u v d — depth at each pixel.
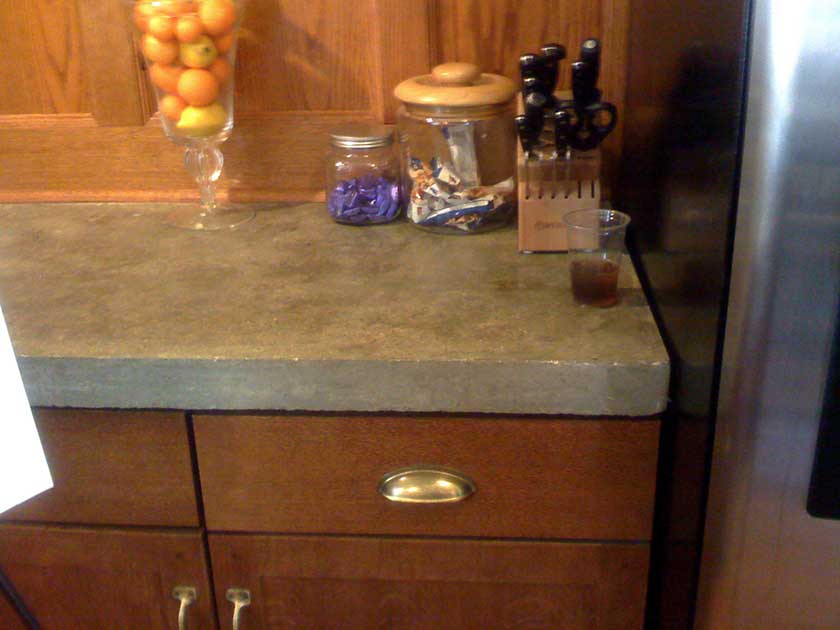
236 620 0.99
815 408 0.71
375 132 1.27
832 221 0.66
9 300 1.04
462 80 1.21
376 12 1.29
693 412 0.81
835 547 0.75
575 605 0.97
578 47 1.29
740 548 0.77
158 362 0.89
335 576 0.98
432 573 0.97
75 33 1.34
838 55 0.63
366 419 0.91
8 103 1.39
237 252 1.20
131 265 1.16
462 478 0.92
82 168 1.41
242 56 1.34
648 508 0.92
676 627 0.89
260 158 1.39
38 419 0.94
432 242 1.22
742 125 0.68
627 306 0.99
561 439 0.90
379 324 0.96
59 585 1.02
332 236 1.25
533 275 1.09
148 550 0.98
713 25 0.75
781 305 0.69
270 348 0.90
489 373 0.87
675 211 0.90
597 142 1.12
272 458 0.93
